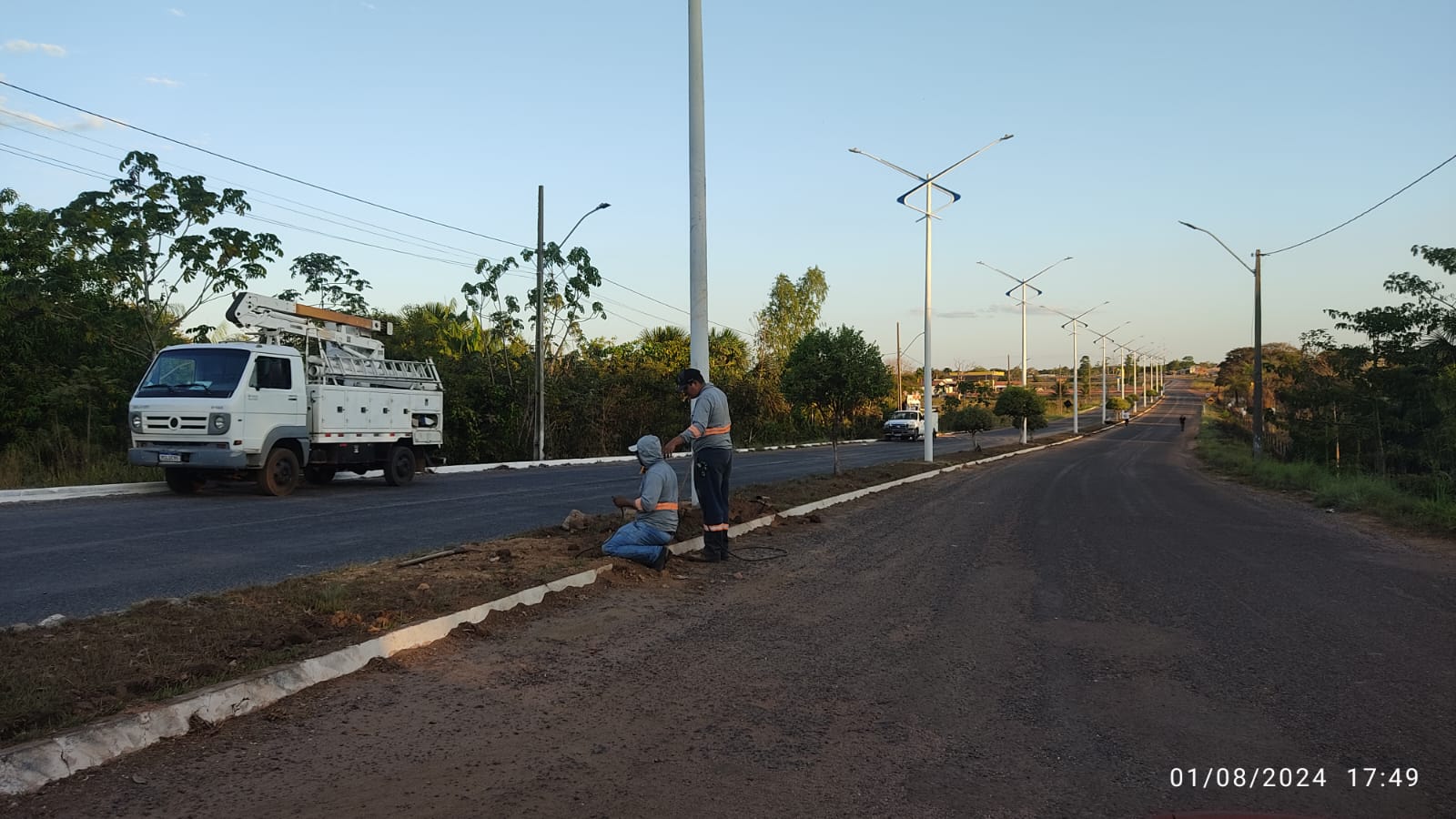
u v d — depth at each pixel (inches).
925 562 404.8
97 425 735.7
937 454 1475.1
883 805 155.6
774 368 2039.9
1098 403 5900.6
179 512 510.3
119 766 158.6
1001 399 1972.2
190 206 767.7
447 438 1101.1
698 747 180.1
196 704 178.9
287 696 197.0
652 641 258.7
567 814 147.6
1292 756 180.5
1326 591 350.3
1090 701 214.1
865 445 2066.9
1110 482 956.6
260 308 655.8
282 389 609.9
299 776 158.7
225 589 301.3
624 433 1461.6
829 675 231.5
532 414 1226.0
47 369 725.9
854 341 856.3
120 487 625.0
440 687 209.6
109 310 777.6
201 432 577.3
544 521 500.7
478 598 277.0
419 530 456.8
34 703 168.4
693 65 467.5
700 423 369.1
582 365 1338.6
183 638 218.1
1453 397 1065.5
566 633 261.3
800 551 424.8
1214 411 4840.1
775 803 155.5
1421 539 521.7
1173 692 221.1
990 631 280.5
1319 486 850.8
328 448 661.3
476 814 146.6
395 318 1255.5
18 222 743.1
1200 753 182.2
